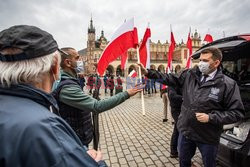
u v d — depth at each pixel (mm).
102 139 5117
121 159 3908
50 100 928
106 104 1896
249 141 2453
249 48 3572
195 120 2297
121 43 3322
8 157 691
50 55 933
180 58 65625
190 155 2512
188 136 2375
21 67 840
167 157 3916
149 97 14391
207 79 2355
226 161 2672
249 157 2406
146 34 4246
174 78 2713
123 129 5977
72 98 1841
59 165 722
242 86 3521
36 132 723
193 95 2389
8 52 840
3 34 861
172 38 7285
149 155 4035
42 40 895
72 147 806
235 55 3986
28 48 844
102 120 7234
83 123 2125
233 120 2111
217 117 2076
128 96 2033
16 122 733
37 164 697
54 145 743
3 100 818
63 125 864
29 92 853
